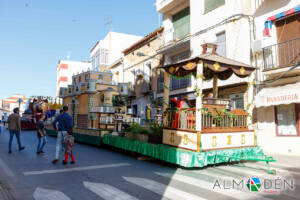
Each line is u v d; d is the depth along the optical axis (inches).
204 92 551.5
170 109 284.2
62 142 279.7
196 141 233.8
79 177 205.3
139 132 325.4
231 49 477.4
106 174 217.0
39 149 349.1
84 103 554.3
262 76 421.7
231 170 238.4
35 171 228.5
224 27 499.2
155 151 272.7
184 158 229.3
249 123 291.3
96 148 420.5
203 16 561.9
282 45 403.5
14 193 160.9
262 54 425.7
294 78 372.8
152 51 808.3
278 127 401.4
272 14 418.9
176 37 715.4
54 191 165.6
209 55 279.7
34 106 976.3
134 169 240.2
